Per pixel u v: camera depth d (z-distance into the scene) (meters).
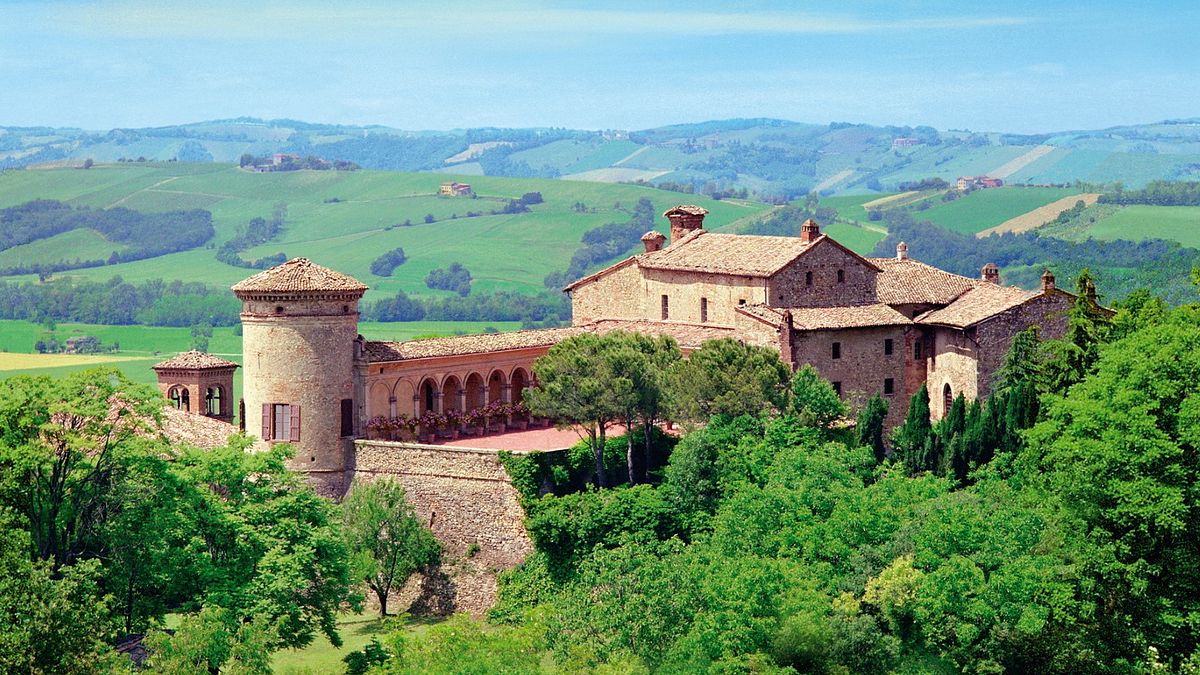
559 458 150.50
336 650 137.00
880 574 122.69
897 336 170.50
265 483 136.75
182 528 127.50
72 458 125.31
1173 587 123.50
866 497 130.62
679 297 178.00
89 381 127.31
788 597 117.81
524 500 146.50
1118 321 156.38
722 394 149.50
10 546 106.69
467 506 149.50
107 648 110.69
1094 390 130.62
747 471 141.88
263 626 117.50
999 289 174.88
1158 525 121.50
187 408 182.38
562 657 115.75
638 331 171.38
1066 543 126.75
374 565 145.25
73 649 103.62
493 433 168.12
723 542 130.50
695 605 119.44
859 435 153.62
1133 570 121.62
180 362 182.12
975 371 165.75
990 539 125.06
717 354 150.75
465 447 151.75
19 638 100.25
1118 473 124.31
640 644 117.50
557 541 142.75
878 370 169.12
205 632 113.75
